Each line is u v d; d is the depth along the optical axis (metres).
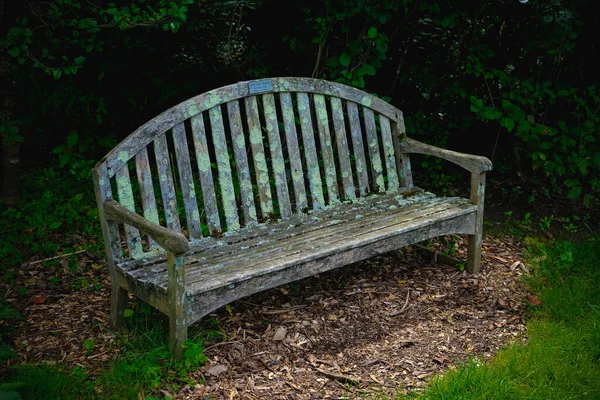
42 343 3.29
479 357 3.25
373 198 4.33
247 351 3.30
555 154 5.09
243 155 3.82
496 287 4.08
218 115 3.72
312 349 3.36
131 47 4.91
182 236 2.89
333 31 4.80
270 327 3.53
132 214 3.14
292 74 5.34
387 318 3.69
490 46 5.29
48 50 4.36
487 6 4.96
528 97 5.11
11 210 4.57
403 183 4.51
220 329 3.46
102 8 4.54
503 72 5.06
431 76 5.33
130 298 3.77
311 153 4.10
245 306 3.74
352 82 4.71
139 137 3.42
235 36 5.02
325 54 4.98
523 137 5.04
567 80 5.43
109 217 3.27
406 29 5.12
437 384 2.94
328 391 3.01
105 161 3.30
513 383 2.99
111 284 3.58
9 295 3.75
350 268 4.30
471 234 4.18
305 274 3.41
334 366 3.21
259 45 5.27
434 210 4.09
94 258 4.23
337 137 4.22
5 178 4.70
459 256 4.53
